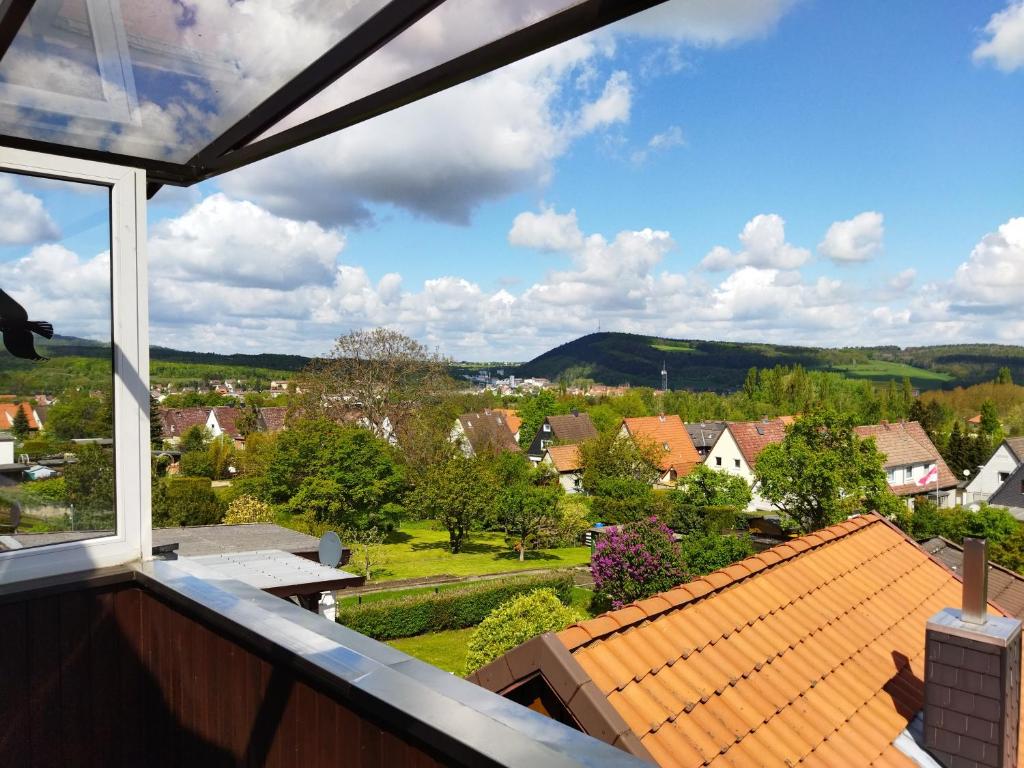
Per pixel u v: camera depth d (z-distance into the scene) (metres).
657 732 3.83
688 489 33.00
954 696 4.33
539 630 13.74
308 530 26.23
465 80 1.21
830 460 24.88
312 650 1.45
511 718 1.10
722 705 4.21
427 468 34.38
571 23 0.96
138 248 2.28
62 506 2.20
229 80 1.58
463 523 30.14
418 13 1.09
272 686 1.67
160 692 2.19
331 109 1.54
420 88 1.27
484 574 25.69
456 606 19.31
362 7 1.14
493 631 14.17
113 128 1.97
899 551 7.02
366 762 1.37
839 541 6.84
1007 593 11.75
